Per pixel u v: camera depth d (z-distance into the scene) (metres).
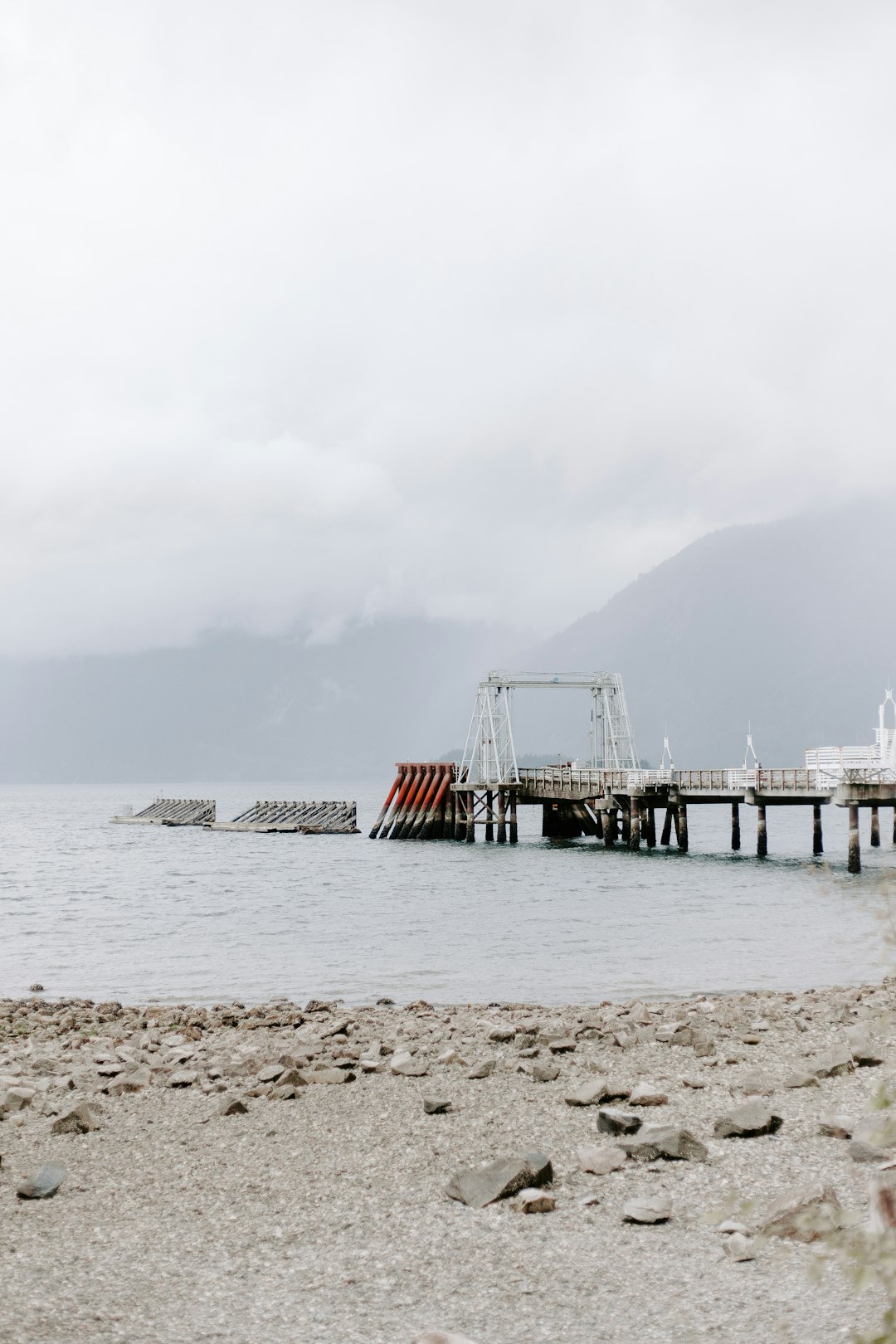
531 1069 16.84
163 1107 15.69
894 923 7.75
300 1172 12.45
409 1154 12.91
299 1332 8.45
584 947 36.44
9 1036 22.42
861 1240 6.79
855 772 54.25
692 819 163.12
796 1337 7.85
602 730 88.94
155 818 149.38
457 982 30.16
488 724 87.88
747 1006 23.34
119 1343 8.30
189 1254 10.12
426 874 66.25
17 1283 9.50
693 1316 8.36
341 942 39.34
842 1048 17.20
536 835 101.12
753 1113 13.15
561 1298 8.82
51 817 190.75
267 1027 22.69
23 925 46.97
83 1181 12.40
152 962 35.59
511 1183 11.19
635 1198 10.91
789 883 55.66
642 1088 14.72
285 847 94.94
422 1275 9.42
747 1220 10.12
